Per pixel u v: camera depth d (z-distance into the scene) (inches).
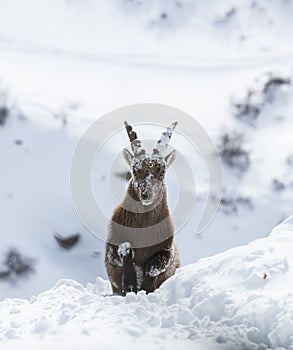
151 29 5162.4
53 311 918.4
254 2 5329.7
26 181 3004.4
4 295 2583.7
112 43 5002.5
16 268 2647.6
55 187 2982.3
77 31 5123.0
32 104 3462.1
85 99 3870.6
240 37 5054.1
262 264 851.4
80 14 5300.2
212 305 819.4
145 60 4736.7
